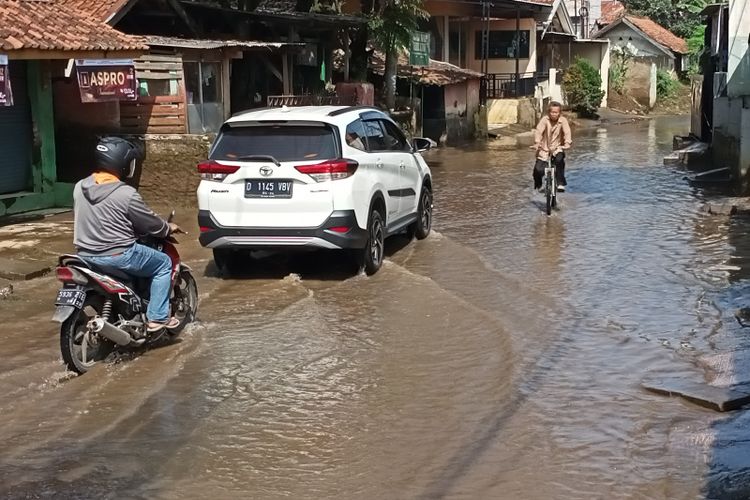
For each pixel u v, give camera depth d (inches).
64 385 257.1
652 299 353.7
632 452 207.8
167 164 580.4
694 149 908.6
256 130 377.7
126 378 263.3
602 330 311.0
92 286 265.4
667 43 2121.1
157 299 285.9
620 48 2042.3
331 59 1025.5
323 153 369.7
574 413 233.1
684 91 2160.4
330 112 391.5
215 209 374.9
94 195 273.4
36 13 532.1
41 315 332.8
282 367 272.5
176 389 253.4
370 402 242.7
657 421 227.3
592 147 1126.4
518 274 398.9
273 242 371.9
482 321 319.9
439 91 1189.1
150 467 201.8
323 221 366.9
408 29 965.2
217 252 393.1
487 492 187.6
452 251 453.1
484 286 376.8
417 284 375.9
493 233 506.6
